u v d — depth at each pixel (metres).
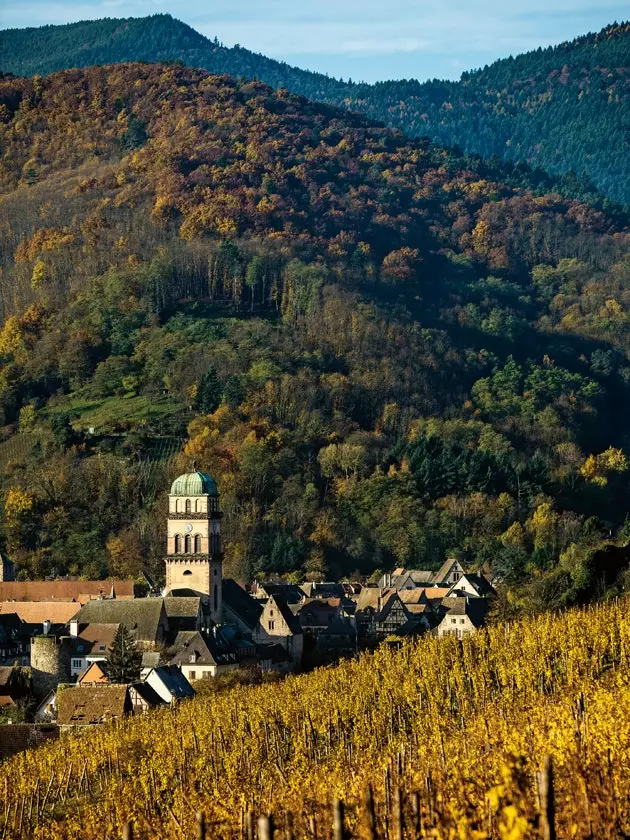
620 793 87.69
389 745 134.50
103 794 136.50
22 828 128.75
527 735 112.12
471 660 162.62
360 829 85.94
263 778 128.88
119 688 178.00
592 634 156.62
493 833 79.00
